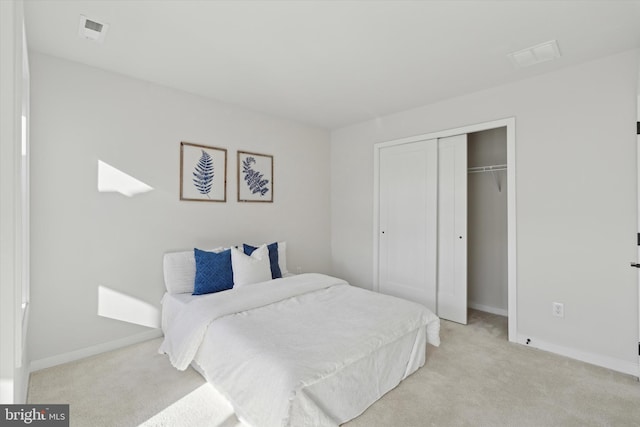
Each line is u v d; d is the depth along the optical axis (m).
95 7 1.83
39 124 2.32
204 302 2.31
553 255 2.67
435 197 3.51
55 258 2.40
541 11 1.88
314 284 2.82
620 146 2.37
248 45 2.27
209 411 1.85
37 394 2.01
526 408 1.89
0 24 1.12
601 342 2.44
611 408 1.89
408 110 3.69
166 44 2.25
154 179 2.91
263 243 3.79
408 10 1.87
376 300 2.54
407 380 2.20
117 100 2.70
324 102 3.44
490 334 3.06
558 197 2.64
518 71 2.68
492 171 3.77
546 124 2.70
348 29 2.07
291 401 1.43
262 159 3.78
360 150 4.22
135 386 2.11
